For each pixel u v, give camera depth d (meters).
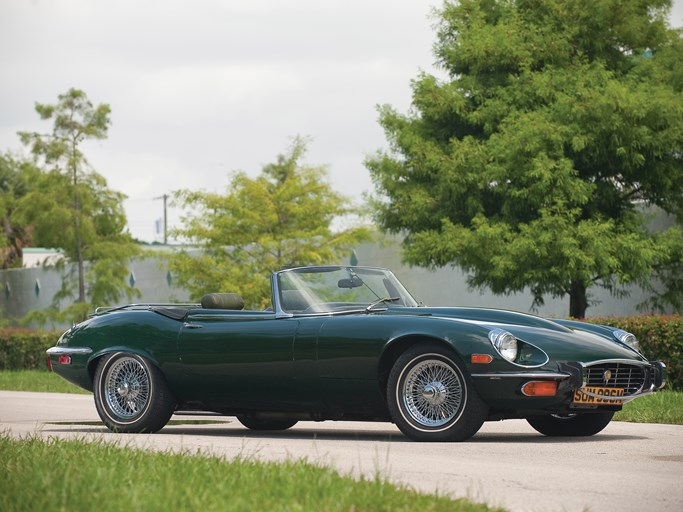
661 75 29.22
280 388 11.23
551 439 11.22
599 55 29.89
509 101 29.20
